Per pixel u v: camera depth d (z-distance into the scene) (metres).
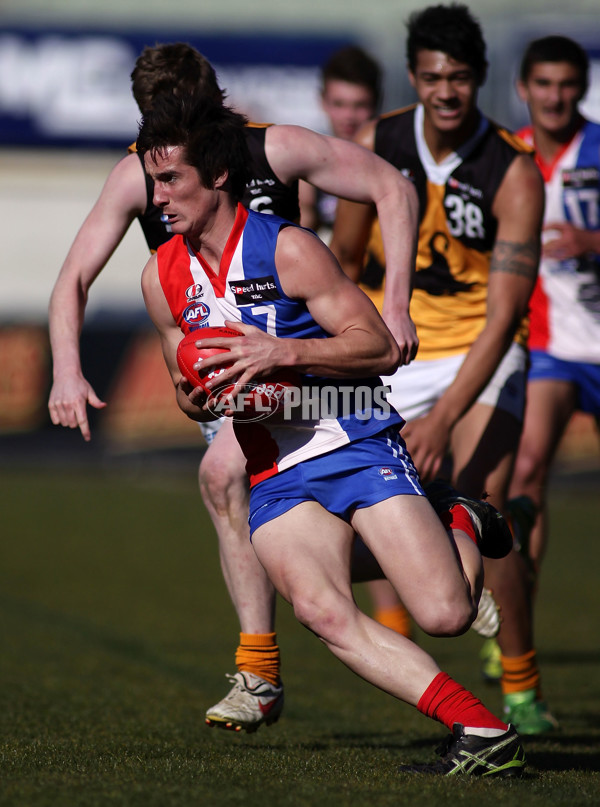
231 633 23.23
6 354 55.06
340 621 9.73
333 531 10.13
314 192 15.60
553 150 19.38
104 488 49.97
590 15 69.44
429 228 15.38
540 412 18.88
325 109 22.47
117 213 12.41
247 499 12.33
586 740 13.74
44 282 75.00
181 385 10.39
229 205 9.94
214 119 9.70
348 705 16.69
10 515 41.88
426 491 11.02
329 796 8.39
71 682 17.70
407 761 10.94
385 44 74.62
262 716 12.31
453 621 9.59
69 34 73.81
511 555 14.84
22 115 74.06
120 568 32.03
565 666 20.06
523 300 14.14
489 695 17.69
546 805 8.38
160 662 19.98
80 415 11.70
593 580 31.28
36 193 74.81
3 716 14.11
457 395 13.47
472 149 14.89
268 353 9.45
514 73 67.06
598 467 51.25
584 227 19.48
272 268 9.88
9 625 23.67
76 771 9.50
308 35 73.69
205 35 73.38
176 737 12.73
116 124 74.81
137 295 72.38
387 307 11.83
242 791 8.55
